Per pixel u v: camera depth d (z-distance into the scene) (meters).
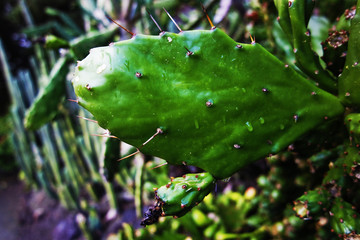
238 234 0.50
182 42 0.24
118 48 0.23
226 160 0.26
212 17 0.63
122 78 0.23
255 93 0.25
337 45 0.29
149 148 0.25
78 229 0.82
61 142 0.86
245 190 0.58
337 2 0.43
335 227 0.29
